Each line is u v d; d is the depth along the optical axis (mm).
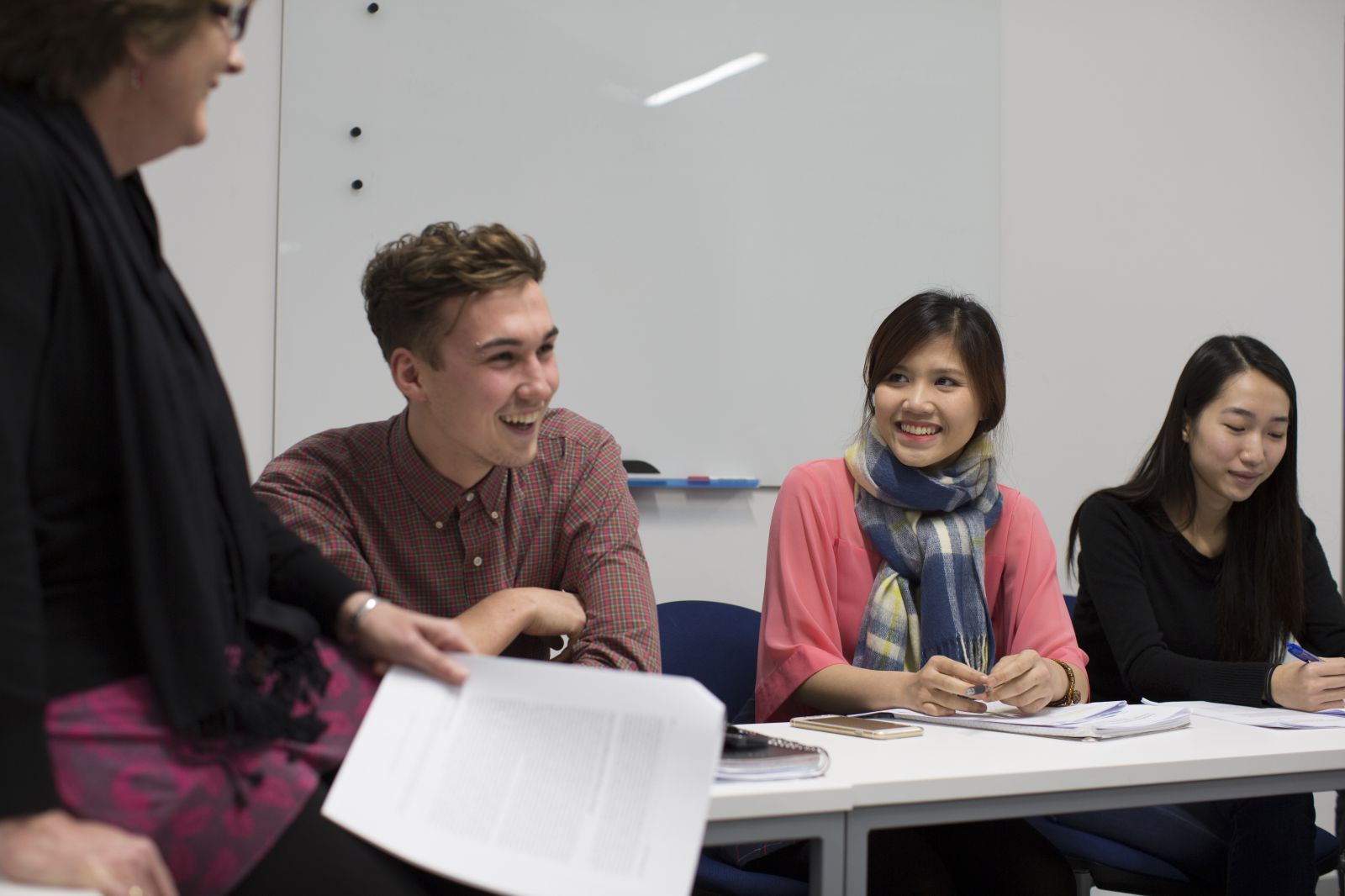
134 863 704
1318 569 1966
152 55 814
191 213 2307
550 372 1240
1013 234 2902
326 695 905
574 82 2531
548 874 795
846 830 1002
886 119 2766
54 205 775
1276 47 3150
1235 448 1829
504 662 910
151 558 796
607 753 845
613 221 2557
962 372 1705
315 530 1322
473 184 2467
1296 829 1585
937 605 1694
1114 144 3000
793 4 2693
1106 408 2988
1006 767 1087
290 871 814
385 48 2412
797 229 2691
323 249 2383
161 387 811
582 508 1413
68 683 779
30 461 774
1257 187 3135
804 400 2693
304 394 2375
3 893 666
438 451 1301
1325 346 3193
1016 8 2910
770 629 1690
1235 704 1612
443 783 855
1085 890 1733
